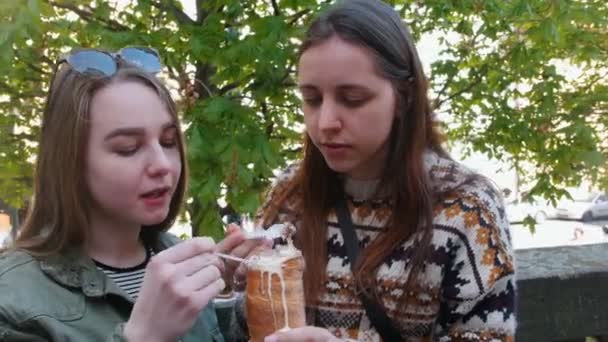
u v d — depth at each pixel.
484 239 1.76
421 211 1.82
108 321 1.65
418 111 1.88
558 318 2.94
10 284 1.60
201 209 3.62
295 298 1.72
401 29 1.84
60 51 4.12
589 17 4.24
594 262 3.11
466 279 1.75
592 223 15.58
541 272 2.96
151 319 1.50
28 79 4.32
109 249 1.79
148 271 1.53
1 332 1.53
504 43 4.92
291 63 3.73
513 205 5.59
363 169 1.95
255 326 1.72
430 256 1.79
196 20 4.21
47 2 3.68
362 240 1.94
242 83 4.05
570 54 4.89
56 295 1.62
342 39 1.73
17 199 4.58
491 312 1.75
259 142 3.52
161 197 1.70
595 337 3.13
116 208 1.67
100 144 1.63
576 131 4.73
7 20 3.19
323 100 1.78
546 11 4.29
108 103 1.63
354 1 1.82
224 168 3.37
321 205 2.00
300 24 3.89
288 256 1.76
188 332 1.89
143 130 1.65
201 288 1.53
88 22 4.03
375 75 1.75
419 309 1.82
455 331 1.80
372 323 1.86
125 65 1.72
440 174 1.90
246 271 1.80
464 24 4.88
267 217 2.15
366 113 1.76
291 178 2.21
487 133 5.20
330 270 1.93
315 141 1.85
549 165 4.97
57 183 1.66
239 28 3.98
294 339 1.57
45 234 1.69
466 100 5.21
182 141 1.83
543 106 4.95
